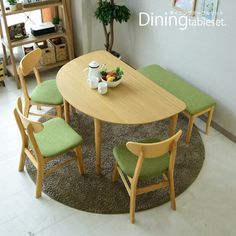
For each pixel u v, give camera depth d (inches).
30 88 162.7
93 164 123.2
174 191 109.9
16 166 122.3
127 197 111.4
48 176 118.0
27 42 156.9
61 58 174.6
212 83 135.2
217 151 130.0
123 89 114.8
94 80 113.4
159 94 113.0
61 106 131.8
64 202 109.6
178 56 145.9
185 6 131.8
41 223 104.0
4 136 134.8
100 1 160.1
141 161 91.6
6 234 101.0
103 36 179.9
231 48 121.0
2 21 159.8
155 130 139.0
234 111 130.1
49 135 110.7
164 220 105.2
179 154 127.7
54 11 172.1
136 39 166.1
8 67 167.3
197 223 104.6
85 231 101.9
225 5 117.0
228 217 106.6
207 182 117.4
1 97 156.0
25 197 111.4
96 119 106.1
